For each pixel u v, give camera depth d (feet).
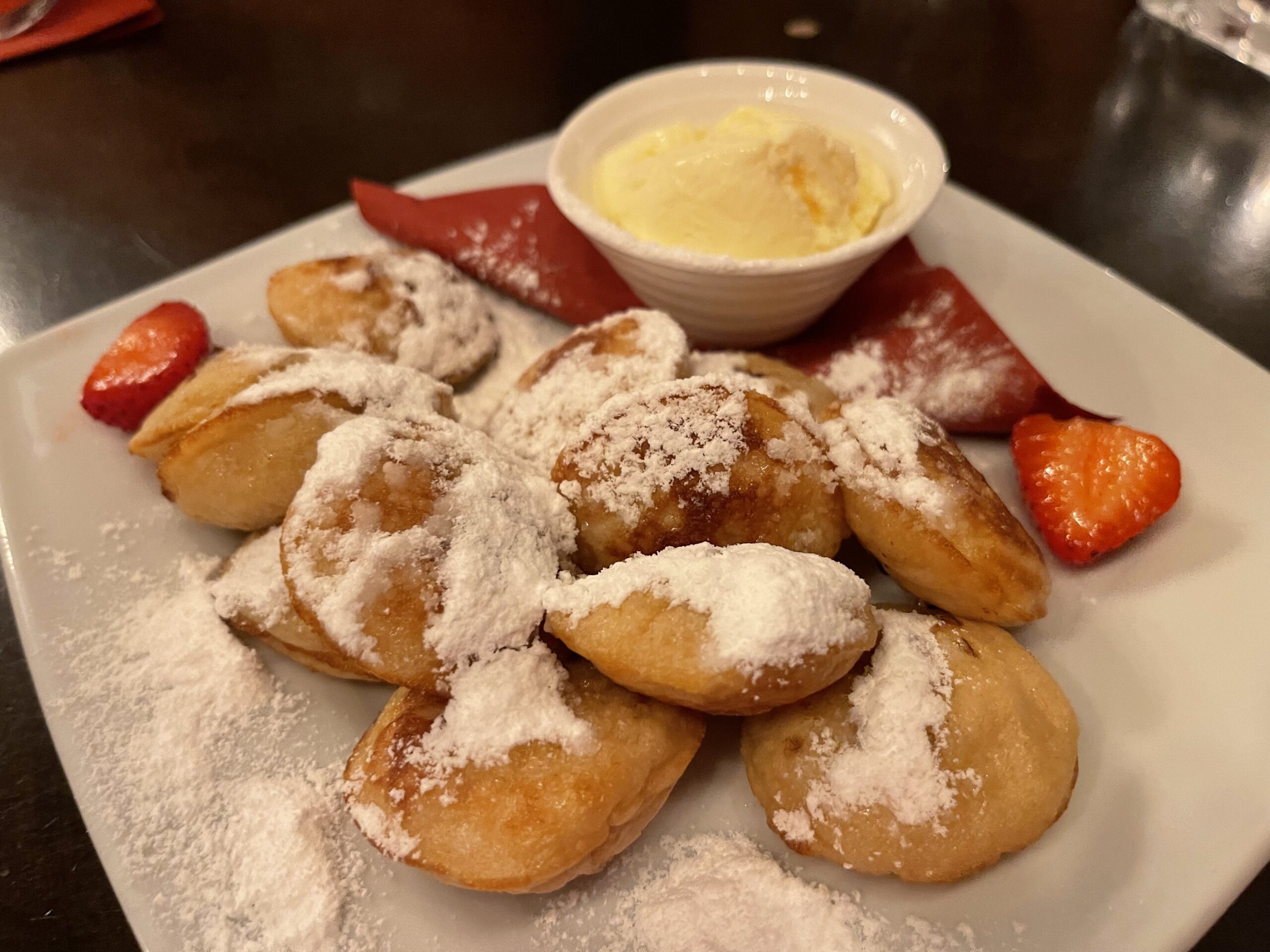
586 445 0.48
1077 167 0.88
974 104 0.97
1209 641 0.49
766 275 0.56
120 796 0.45
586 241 0.69
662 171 0.60
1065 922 0.41
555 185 0.61
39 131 0.94
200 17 1.11
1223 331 0.71
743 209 0.58
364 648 0.42
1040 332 0.64
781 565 0.42
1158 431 0.58
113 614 0.51
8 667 0.55
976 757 0.42
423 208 0.71
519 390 0.57
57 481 0.56
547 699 0.43
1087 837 0.43
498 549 0.44
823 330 0.66
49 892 0.47
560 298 0.67
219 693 0.48
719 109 0.69
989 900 0.42
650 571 0.43
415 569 0.43
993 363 0.58
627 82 0.68
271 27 1.10
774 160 0.58
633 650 0.41
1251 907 0.46
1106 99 0.96
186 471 0.50
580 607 0.43
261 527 0.53
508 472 0.48
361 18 1.13
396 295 0.63
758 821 0.46
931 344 0.61
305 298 0.61
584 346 0.56
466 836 0.40
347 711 0.49
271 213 0.85
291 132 0.95
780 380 0.56
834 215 0.59
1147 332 0.63
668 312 0.64
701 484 0.47
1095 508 0.51
